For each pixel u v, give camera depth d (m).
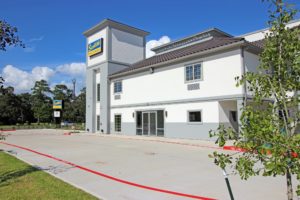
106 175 7.93
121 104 25.55
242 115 3.39
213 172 8.33
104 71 27.62
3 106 65.25
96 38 29.33
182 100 19.45
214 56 17.53
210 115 17.53
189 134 18.78
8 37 6.43
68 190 5.96
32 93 77.31
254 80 3.69
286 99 3.48
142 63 25.61
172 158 11.09
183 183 7.02
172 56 21.44
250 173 3.32
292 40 3.42
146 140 19.52
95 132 29.36
